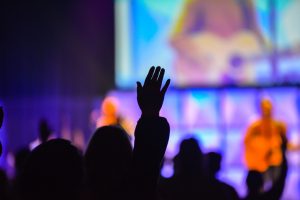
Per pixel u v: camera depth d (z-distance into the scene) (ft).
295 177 37.50
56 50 44.29
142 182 5.24
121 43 43.14
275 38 42.32
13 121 42.98
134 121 41.06
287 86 40.19
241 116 40.65
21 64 44.01
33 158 5.22
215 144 40.55
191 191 10.31
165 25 43.06
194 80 42.73
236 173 39.14
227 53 42.63
